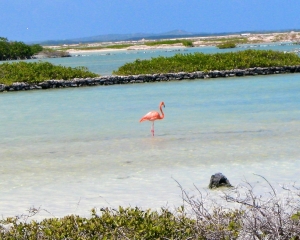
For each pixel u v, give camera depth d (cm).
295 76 5825
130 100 4344
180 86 5294
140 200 1686
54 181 1959
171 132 2811
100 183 1906
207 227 1059
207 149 2375
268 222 993
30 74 5794
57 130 3002
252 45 17525
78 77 6081
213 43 19312
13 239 1139
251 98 4112
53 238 1128
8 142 2703
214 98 4216
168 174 1989
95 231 1157
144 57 12312
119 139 2675
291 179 1858
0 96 5056
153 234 1119
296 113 3278
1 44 14488
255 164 2092
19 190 1862
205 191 1738
